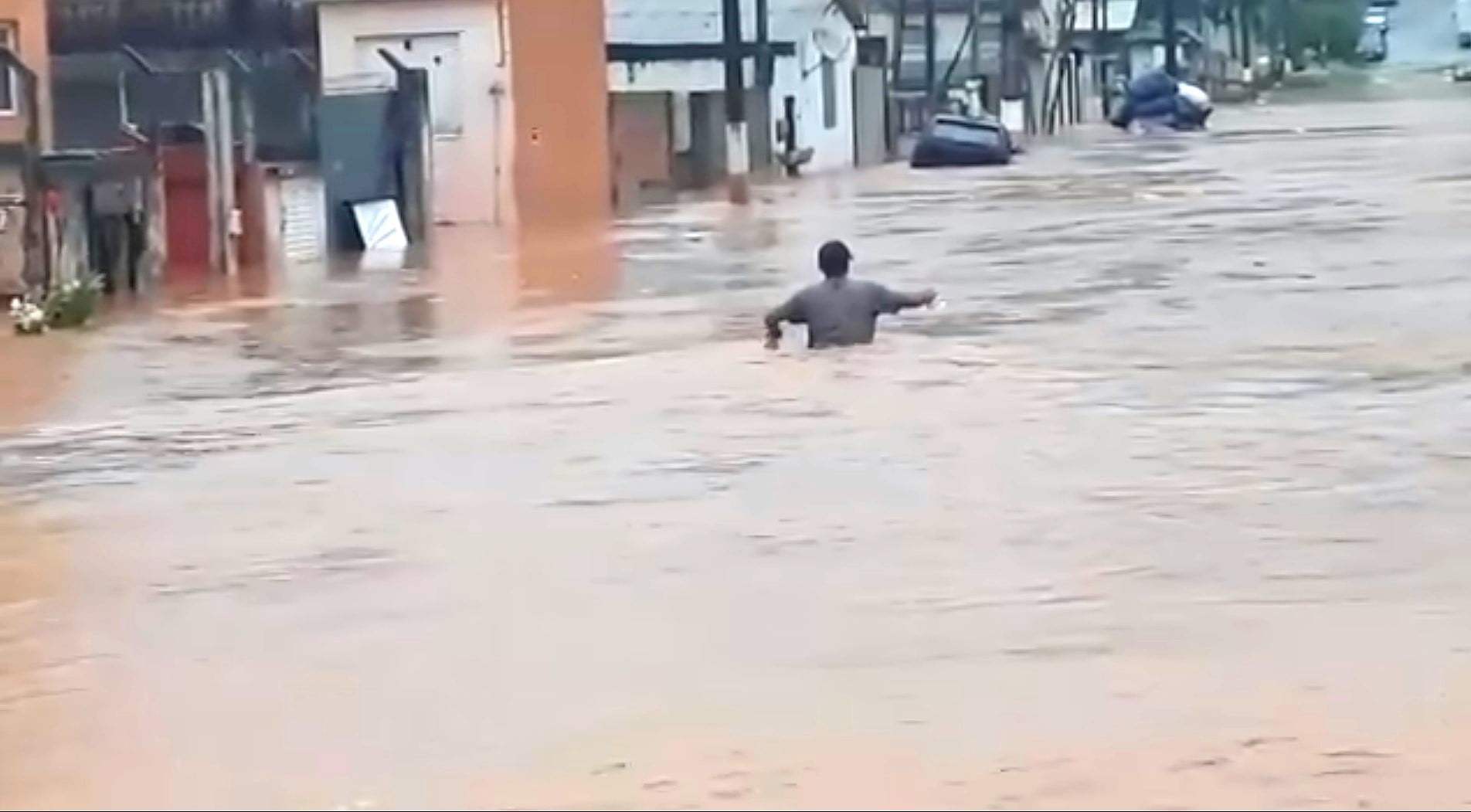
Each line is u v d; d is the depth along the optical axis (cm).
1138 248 3238
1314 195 4212
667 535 1373
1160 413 1784
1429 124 7469
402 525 1433
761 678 1038
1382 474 1510
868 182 5534
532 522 1426
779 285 2931
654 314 2611
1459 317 2342
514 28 4781
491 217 4794
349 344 2453
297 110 3969
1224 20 13162
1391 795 848
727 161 5803
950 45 8338
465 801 863
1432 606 1149
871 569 1265
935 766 891
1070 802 845
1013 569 1255
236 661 1105
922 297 2250
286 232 3800
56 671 1095
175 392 2117
